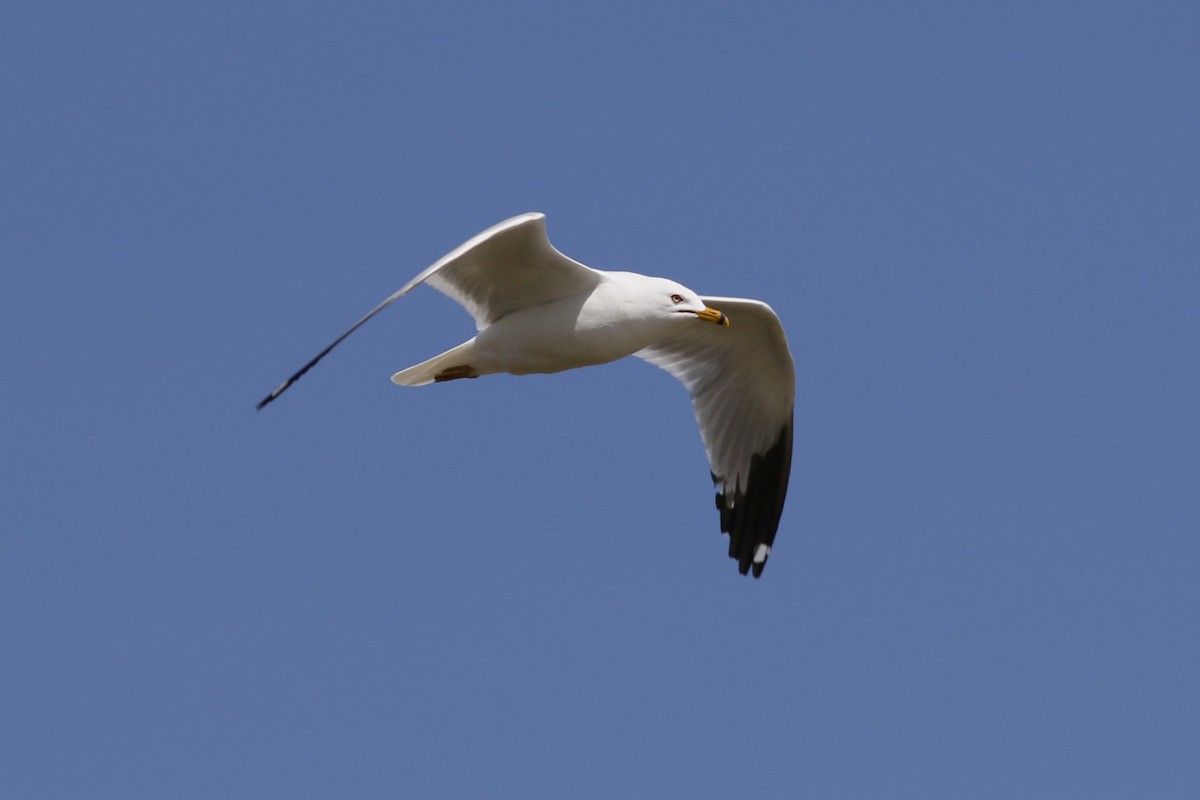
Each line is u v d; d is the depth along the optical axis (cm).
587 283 1312
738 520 1582
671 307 1328
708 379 1543
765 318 1460
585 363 1342
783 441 1559
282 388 1088
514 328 1316
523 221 1220
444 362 1341
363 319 1098
